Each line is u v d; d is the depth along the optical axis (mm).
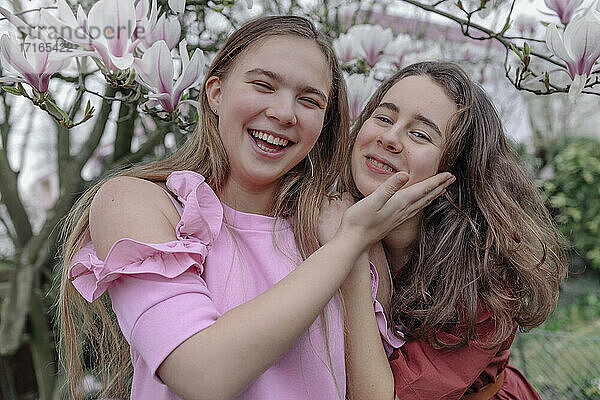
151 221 1063
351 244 1104
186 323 956
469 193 1506
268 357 955
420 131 1358
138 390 1165
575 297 5742
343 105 1309
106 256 1044
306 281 1020
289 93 1128
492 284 1437
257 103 1122
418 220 1480
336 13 2500
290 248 1239
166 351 942
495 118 1535
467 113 1423
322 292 1020
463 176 1506
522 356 3371
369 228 1136
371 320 1276
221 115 1182
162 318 966
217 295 1117
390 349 1434
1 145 3418
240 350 937
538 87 1575
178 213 1138
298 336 985
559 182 5988
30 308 3340
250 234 1220
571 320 5422
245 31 1185
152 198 1112
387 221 1154
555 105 6676
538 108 6676
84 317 1335
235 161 1173
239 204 1246
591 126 7176
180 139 2264
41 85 1317
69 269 1107
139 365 1167
